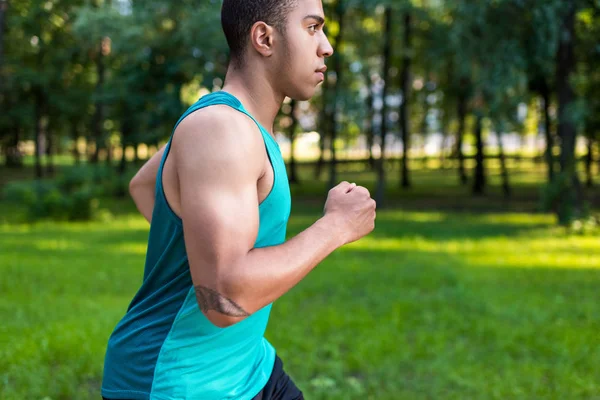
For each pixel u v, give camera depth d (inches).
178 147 54.6
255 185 54.7
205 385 60.7
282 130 1078.4
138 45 748.6
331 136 893.8
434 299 285.3
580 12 621.6
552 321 253.4
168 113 814.5
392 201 957.8
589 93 690.8
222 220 51.0
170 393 59.1
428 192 1103.0
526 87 700.7
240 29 59.3
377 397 166.6
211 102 55.6
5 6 761.6
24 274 319.0
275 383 71.2
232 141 53.2
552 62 613.9
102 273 330.0
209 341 60.1
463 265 387.5
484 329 235.8
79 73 1111.0
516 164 1795.0
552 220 681.6
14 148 1717.5
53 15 955.3
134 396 60.2
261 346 71.8
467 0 573.3
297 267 52.6
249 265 50.8
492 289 312.5
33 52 1020.5
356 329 232.7
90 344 187.3
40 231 573.9
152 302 60.8
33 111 1111.6
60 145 1801.2
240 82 60.2
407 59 941.8
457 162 1834.4
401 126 1024.2
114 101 840.3
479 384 176.7
